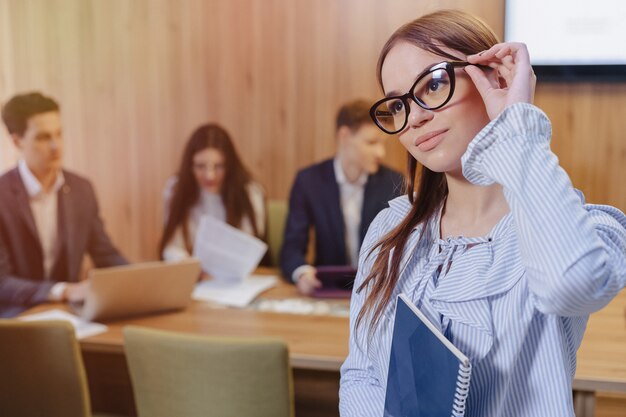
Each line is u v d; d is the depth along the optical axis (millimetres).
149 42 3312
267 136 3248
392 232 926
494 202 845
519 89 716
